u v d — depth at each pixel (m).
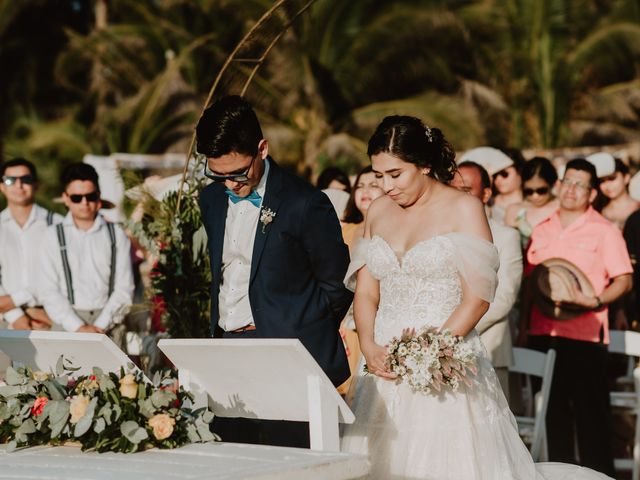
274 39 5.48
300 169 20.69
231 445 3.40
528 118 22.89
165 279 5.29
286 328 4.10
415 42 22.33
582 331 6.39
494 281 3.86
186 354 3.63
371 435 3.95
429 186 3.98
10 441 3.54
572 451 6.48
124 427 3.31
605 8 24.23
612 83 23.95
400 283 3.97
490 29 22.98
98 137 22.31
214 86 5.44
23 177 7.52
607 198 8.89
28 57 24.75
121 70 23.03
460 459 3.80
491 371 4.02
